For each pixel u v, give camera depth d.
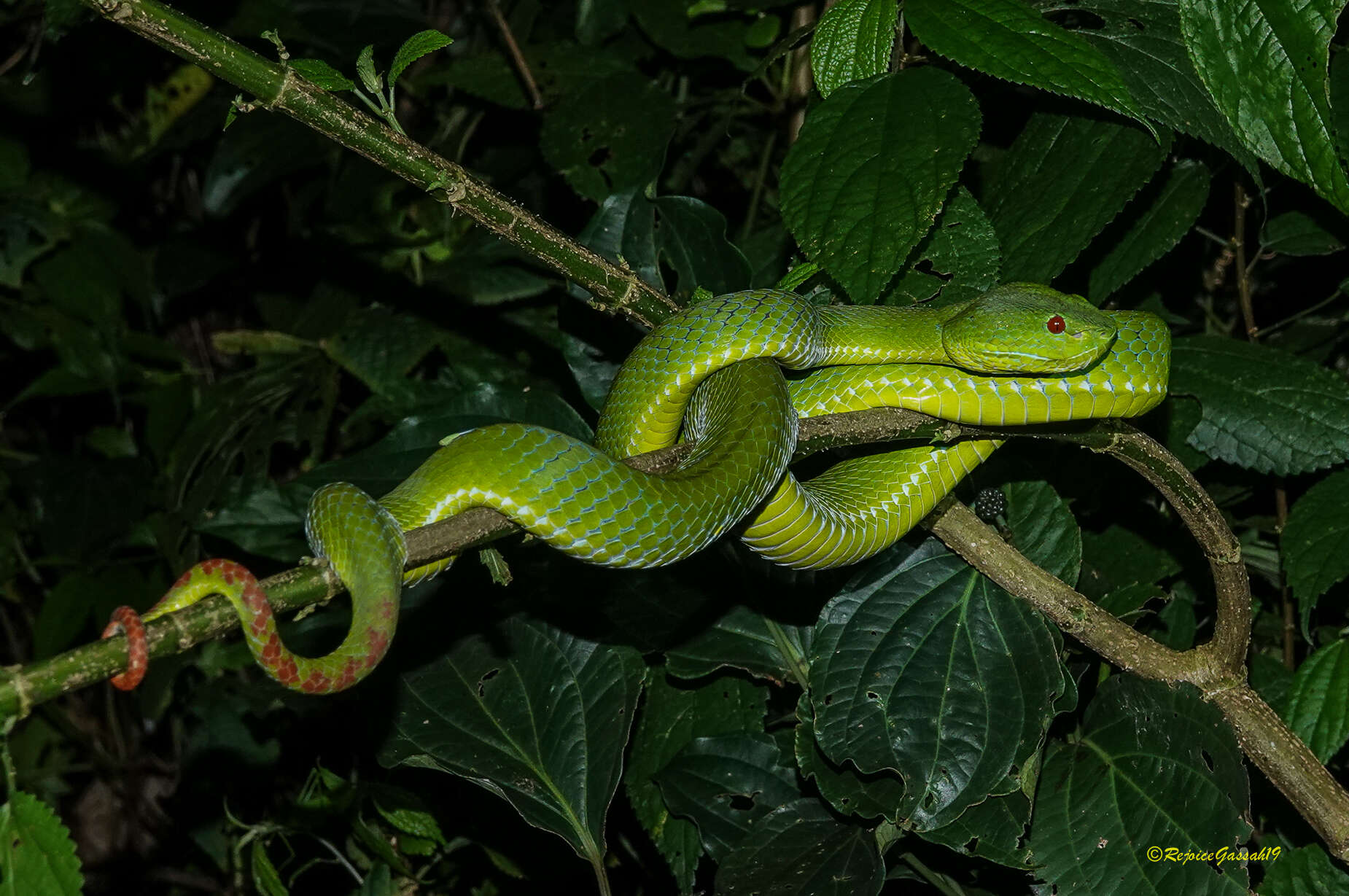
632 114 0.79
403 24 0.86
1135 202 0.70
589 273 0.65
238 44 0.61
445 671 0.70
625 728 0.69
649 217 0.73
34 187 0.94
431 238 0.83
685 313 0.67
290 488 0.76
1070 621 0.67
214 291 1.01
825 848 0.68
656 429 0.67
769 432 0.64
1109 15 0.68
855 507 0.68
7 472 0.98
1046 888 0.67
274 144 0.86
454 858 0.81
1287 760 0.67
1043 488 0.70
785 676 0.71
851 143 0.64
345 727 0.87
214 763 0.89
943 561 0.69
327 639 0.74
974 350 0.66
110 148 0.97
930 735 0.67
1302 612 0.69
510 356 0.83
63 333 0.93
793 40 0.69
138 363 0.96
